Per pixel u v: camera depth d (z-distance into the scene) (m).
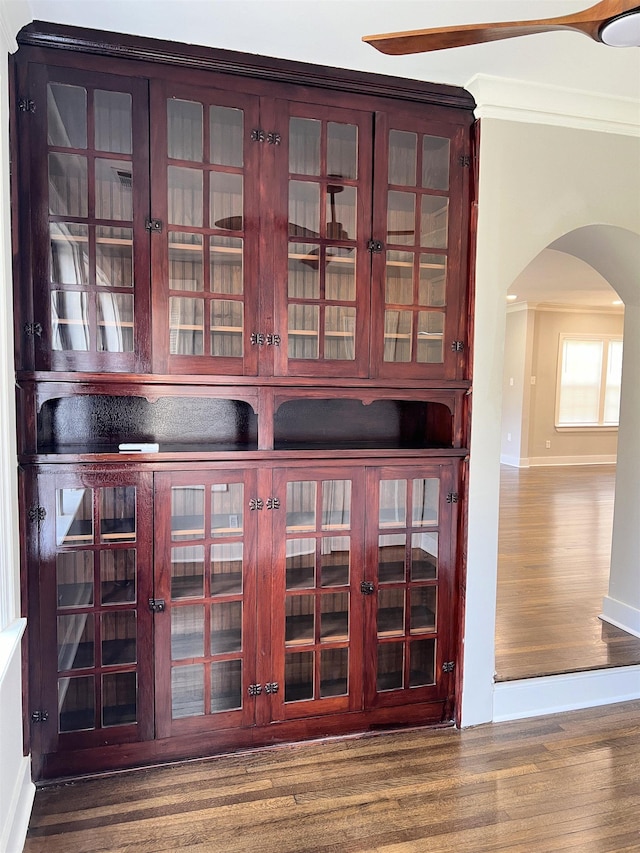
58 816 1.97
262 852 1.83
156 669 2.21
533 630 3.27
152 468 2.14
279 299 2.23
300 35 1.99
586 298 8.39
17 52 1.93
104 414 2.41
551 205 2.52
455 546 2.53
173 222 2.11
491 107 2.38
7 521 1.82
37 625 2.07
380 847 1.86
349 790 2.12
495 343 2.49
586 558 4.69
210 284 2.16
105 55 2.00
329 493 2.35
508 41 2.03
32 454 2.02
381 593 2.45
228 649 2.29
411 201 2.38
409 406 2.78
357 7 1.84
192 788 2.12
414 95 2.33
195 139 2.12
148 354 2.10
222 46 2.06
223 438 2.53
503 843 1.89
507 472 8.72
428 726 2.54
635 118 2.56
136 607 2.17
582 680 2.73
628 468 3.33
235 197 2.18
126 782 2.15
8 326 1.84
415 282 2.39
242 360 2.20
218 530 2.24
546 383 9.34
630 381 3.32
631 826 1.97
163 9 1.85
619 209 2.61
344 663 2.42
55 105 1.99
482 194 2.42
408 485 2.45
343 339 2.31
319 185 2.26
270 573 2.30
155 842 1.87
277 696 2.35
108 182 2.06
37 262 1.99
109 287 2.06
